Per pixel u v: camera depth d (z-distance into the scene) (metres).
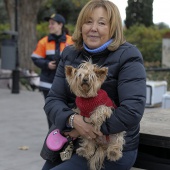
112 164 2.75
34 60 5.81
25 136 6.75
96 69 2.54
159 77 12.20
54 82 3.05
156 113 3.97
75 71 2.55
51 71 5.71
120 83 2.74
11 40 11.93
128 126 2.63
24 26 16.33
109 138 2.68
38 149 5.99
